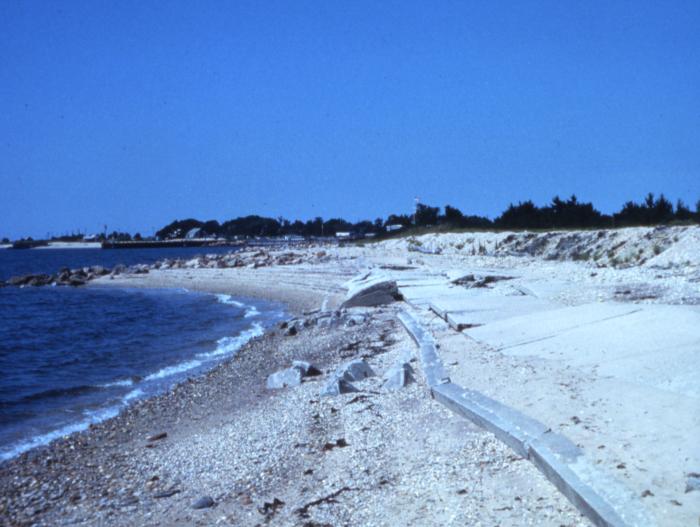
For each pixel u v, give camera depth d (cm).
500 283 2070
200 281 4428
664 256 2528
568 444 599
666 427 615
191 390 1306
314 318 1962
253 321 2433
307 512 593
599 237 3519
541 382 825
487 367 955
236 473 744
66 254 14925
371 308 2038
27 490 782
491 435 691
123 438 996
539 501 531
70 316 2988
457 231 5706
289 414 952
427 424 780
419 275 2742
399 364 1088
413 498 585
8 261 11100
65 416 1187
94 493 748
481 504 545
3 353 2014
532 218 5297
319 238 15512
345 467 696
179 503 678
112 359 1811
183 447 893
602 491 500
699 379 739
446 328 1377
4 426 1135
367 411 888
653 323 1041
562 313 1263
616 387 761
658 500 479
